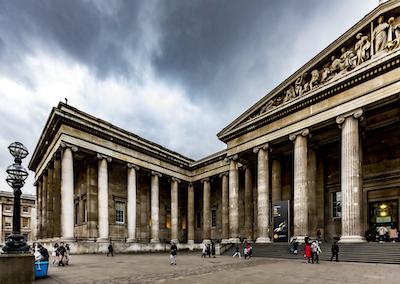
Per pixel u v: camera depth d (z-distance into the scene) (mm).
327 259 21109
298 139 28406
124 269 17625
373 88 23094
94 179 37656
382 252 19250
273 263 19812
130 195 38438
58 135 33281
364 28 24141
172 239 44719
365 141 31422
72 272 16219
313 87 27891
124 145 39031
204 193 47656
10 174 10828
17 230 10703
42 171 41875
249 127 34156
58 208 34094
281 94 31734
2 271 9609
